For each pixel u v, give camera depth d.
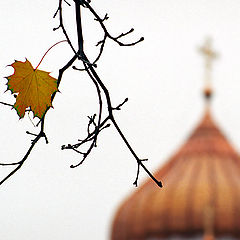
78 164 10.70
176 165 164.00
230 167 161.50
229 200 150.00
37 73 10.08
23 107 10.03
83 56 10.60
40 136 10.23
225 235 148.12
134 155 10.72
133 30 10.84
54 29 10.72
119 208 161.62
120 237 159.50
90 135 10.72
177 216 151.25
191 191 153.12
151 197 156.62
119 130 10.73
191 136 171.00
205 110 170.62
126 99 10.78
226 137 169.50
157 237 152.12
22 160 10.07
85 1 10.73
